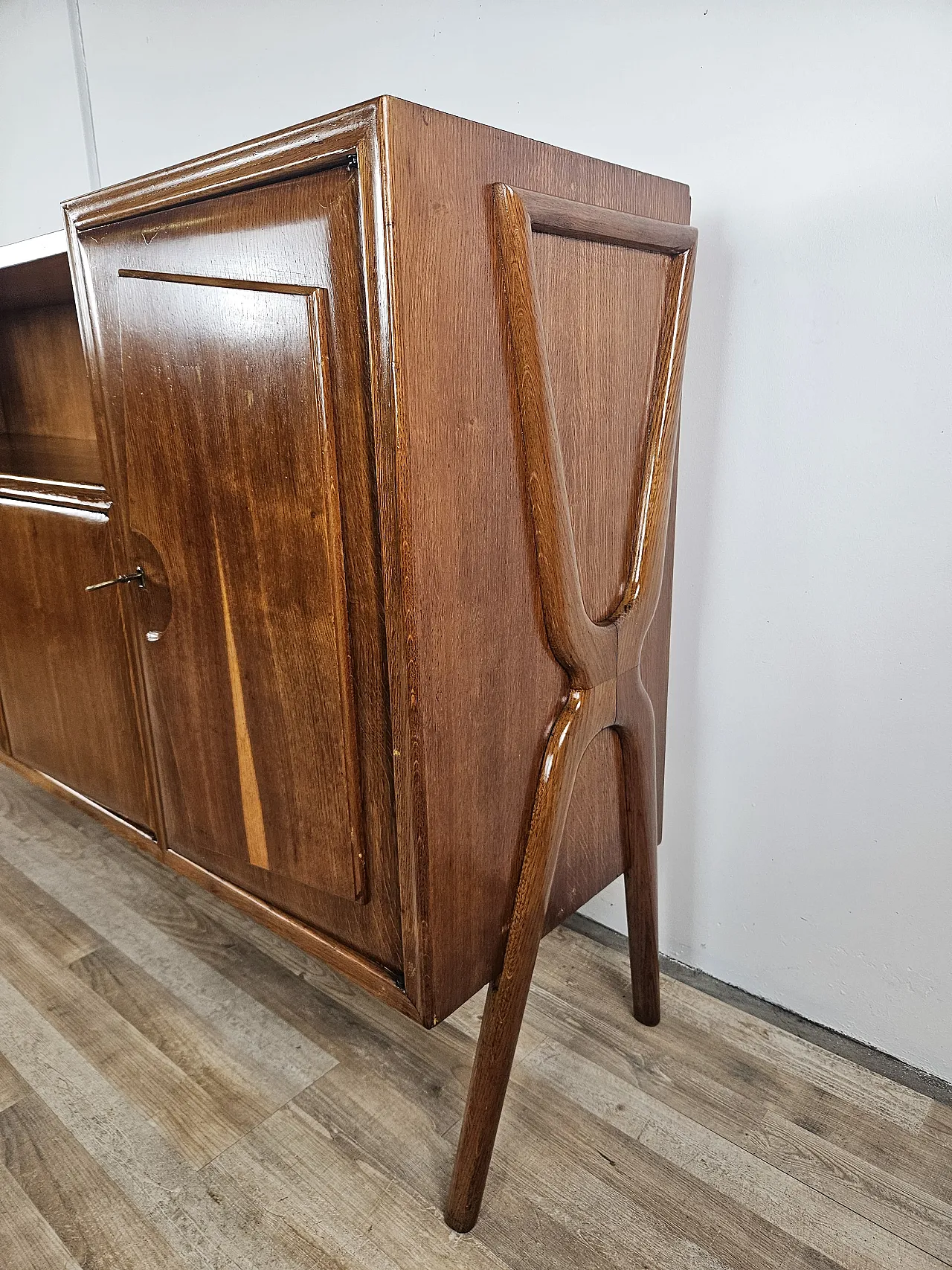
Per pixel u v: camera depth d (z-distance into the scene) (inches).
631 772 40.2
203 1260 34.2
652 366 36.7
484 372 28.3
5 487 48.9
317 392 28.2
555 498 30.9
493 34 45.4
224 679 36.7
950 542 37.3
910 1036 43.5
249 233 29.3
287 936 38.6
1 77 77.1
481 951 34.0
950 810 39.8
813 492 40.5
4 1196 36.9
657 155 41.7
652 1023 46.6
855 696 41.4
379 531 28.4
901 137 34.9
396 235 24.5
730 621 44.7
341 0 51.0
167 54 62.2
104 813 51.4
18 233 83.7
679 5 39.1
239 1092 42.4
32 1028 46.6
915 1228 35.6
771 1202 36.8
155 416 35.2
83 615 46.3
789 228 38.4
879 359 37.4
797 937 46.4
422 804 29.6
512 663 32.0
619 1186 37.5
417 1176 37.9
